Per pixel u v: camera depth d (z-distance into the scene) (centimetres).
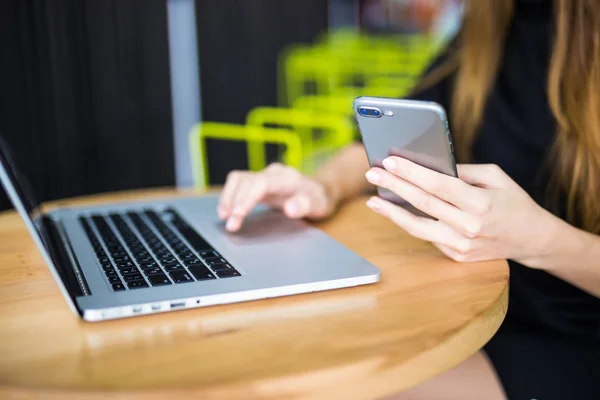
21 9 287
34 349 61
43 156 303
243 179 106
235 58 416
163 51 353
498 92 125
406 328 65
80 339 63
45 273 83
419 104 72
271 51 450
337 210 115
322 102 310
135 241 92
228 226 96
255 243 90
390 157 78
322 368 57
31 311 70
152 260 82
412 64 415
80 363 58
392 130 77
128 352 60
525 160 121
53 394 53
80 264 81
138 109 345
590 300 112
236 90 420
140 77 344
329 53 424
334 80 379
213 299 70
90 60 318
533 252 85
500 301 74
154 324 66
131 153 345
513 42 126
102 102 326
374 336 63
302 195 105
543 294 113
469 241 83
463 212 79
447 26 532
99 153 329
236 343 62
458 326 66
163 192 132
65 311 70
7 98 286
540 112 120
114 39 328
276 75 456
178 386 53
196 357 59
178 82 381
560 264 86
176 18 373
